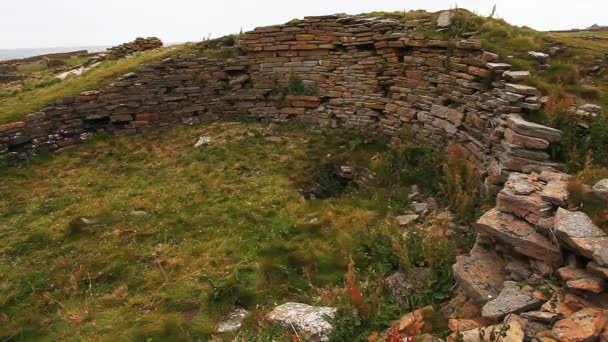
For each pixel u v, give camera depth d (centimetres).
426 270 727
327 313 631
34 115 1448
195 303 746
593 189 585
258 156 1416
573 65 1105
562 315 476
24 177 1316
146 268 861
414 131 1335
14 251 939
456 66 1192
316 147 1462
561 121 859
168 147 1534
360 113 1528
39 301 776
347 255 849
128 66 1714
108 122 1622
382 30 1459
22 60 3412
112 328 694
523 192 648
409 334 520
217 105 1778
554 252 553
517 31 1252
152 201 1151
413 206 1036
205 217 1053
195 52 1817
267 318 659
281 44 1689
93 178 1309
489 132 1017
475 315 565
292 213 1062
